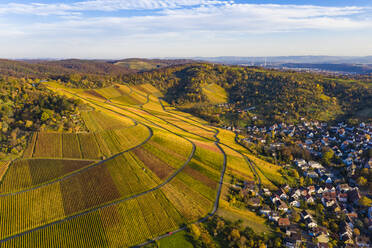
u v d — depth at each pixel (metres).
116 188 106.25
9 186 99.69
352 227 94.38
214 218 93.00
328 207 107.69
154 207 97.25
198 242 81.12
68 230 84.00
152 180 113.88
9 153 115.50
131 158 128.00
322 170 141.75
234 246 80.50
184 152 142.38
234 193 110.00
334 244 85.12
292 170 142.00
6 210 89.00
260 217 96.31
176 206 98.81
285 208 101.81
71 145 129.62
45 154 120.12
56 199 97.00
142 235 84.12
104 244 79.75
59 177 108.56
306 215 97.12
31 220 86.62
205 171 125.81
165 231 86.19
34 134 129.75
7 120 132.88
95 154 127.06
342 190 120.25
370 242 86.69
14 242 77.94
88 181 108.50
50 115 142.00
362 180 123.94
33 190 99.69
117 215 91.75
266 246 81.12
